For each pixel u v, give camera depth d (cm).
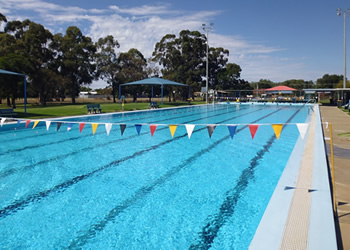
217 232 349
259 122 1520
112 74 3925
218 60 5178
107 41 3931
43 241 333
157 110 2312
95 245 325
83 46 3534
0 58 2077
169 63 4616
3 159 718
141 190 499
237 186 515
